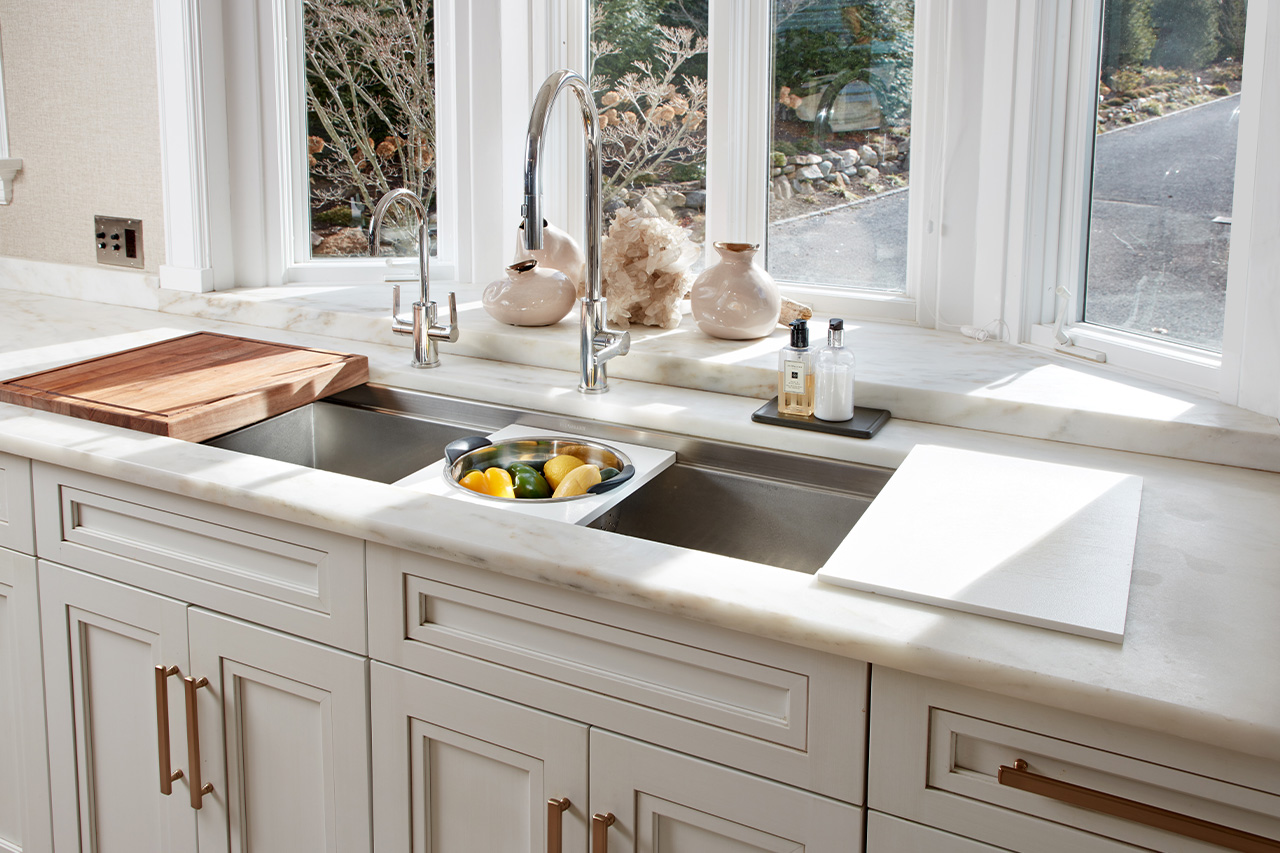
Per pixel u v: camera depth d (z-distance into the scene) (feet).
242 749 4.57
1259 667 2.84
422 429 5.82
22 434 4.76
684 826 3.59
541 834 3.88
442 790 4.09
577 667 3.65
